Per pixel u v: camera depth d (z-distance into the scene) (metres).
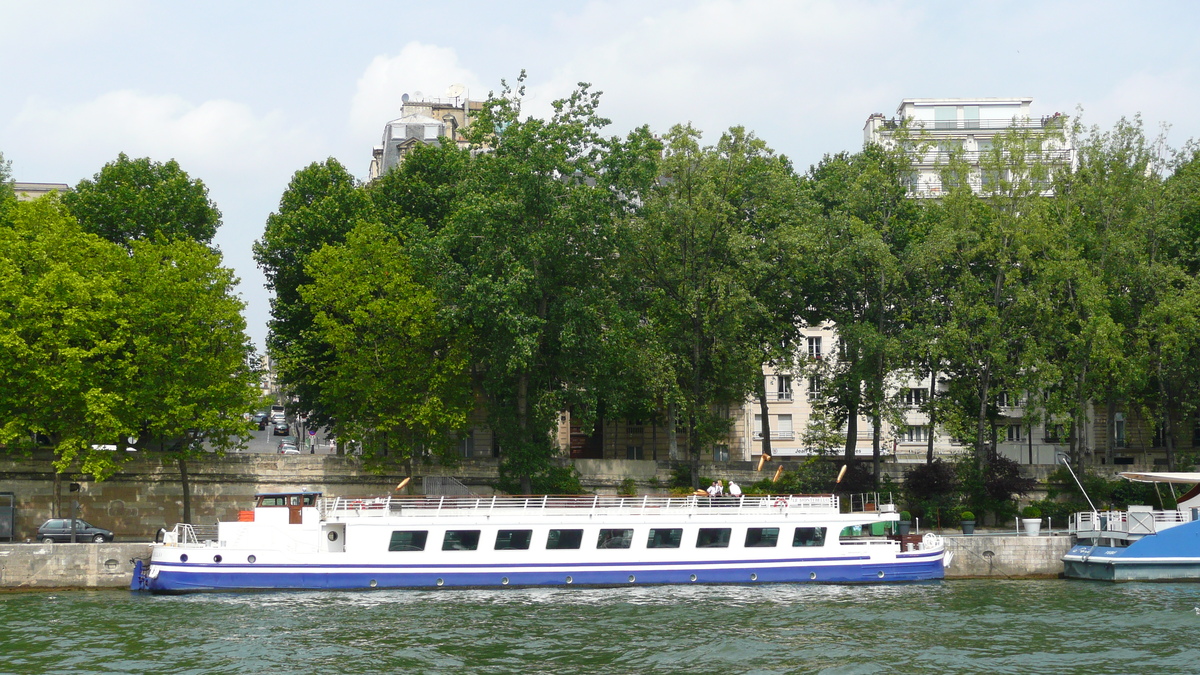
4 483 56.19
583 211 57.22
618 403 61.94
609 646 35.28
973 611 41.62
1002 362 60.53
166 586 45.16
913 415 92.31
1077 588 47.84
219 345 57.88
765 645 35.53
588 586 47.28
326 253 60.22
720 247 62.94
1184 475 51.72
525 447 59.78
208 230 71.19
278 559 45.69
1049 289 61.75
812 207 63.97
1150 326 62.69
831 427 65.94
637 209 62.53
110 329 54.66
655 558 47.84
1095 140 66.62
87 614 40.22
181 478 58.16
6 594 45.31
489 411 61.22
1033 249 62.78
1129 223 63.72
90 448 52.78
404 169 70.69
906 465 66.25
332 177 70.75
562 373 60.94
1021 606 42.81
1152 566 49.84
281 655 33.97
